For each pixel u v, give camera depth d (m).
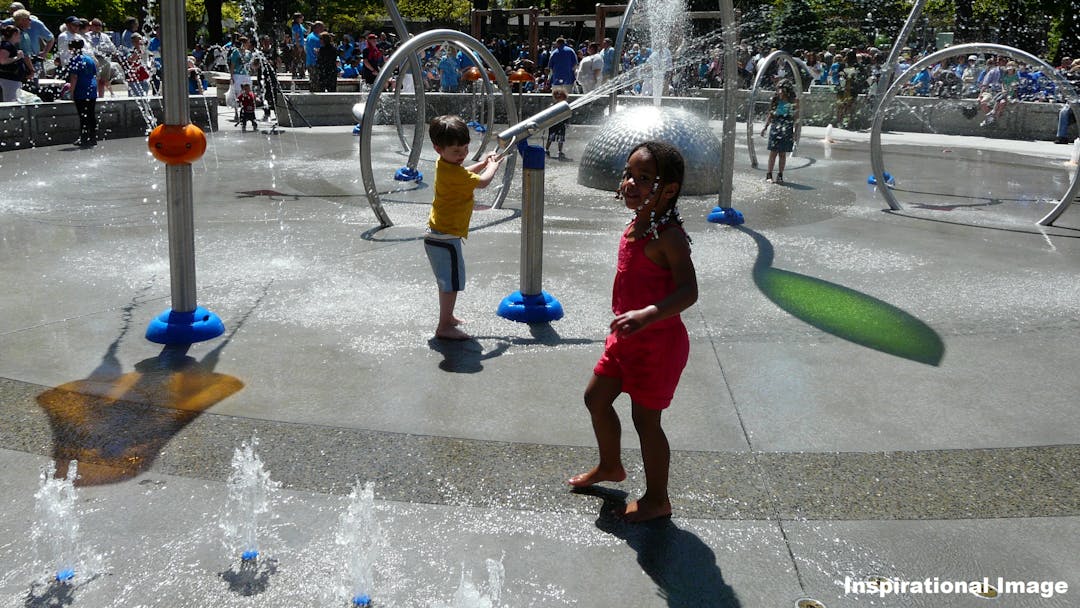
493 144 16.59
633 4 13.84
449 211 5.25
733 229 9.11
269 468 3.81
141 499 3.54
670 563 3.20
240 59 18.69
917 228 9.38
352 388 4.71
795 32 29.41
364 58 22.20
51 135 14.84
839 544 3.35
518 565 3.16
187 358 5.09
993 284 7.11
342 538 3.29
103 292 6.35
